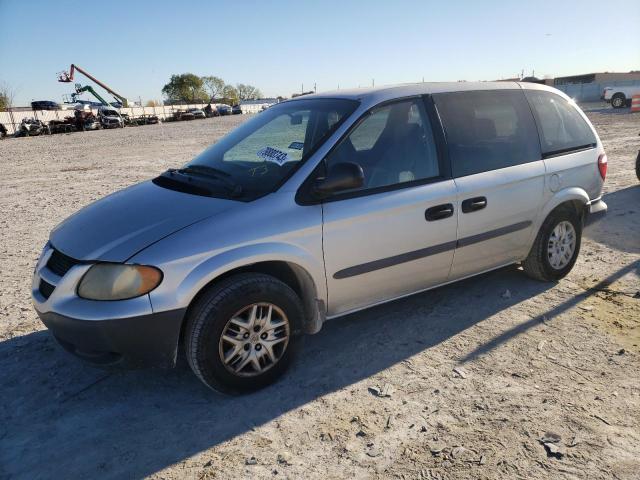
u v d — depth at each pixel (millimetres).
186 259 2900
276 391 3277
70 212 8789
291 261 3211
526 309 4273
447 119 3984
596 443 2734
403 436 2840
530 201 4309
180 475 2607
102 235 3129
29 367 3643
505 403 3084
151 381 3424
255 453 2748
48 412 3139
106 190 11023
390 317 4207
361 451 2740
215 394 3270
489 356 3596
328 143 3455
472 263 4156
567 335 3846
